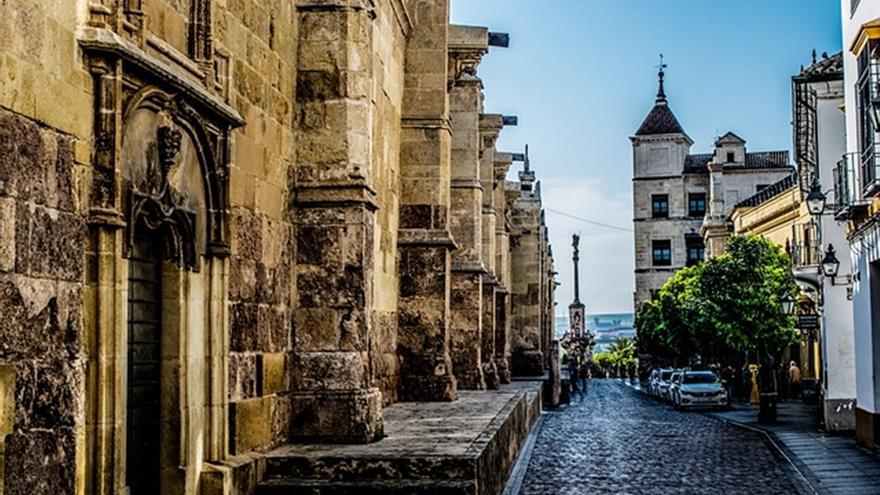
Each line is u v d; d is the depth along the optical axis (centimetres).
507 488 1838
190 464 1163
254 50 1393
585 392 6925
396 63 2556
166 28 1116
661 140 10250
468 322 3136
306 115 1576
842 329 2922
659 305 6397
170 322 1153
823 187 3067
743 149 8900
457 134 3209
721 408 4412
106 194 927
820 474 2080
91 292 921
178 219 1129
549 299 8069
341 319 1542
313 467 1340
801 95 3123
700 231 9181
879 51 2198
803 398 4525
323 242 1555
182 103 1098
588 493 1817
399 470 1334
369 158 1593
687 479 2020
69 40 882
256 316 1388
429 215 2606
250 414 1352
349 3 1588
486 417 1995
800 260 4531
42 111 834
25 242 810
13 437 792
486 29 2769
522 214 5691
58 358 864
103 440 922
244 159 1348
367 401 1521
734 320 4597
